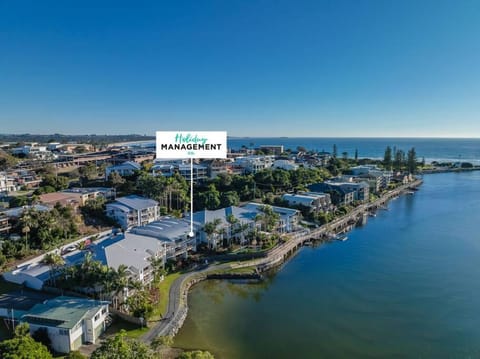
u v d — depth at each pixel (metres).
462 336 49.31
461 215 120.94
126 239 64.69
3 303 50.09
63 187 118.75
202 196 110.62
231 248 77.44
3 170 150.25
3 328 44.78
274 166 179.38
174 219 84.94
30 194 109.56
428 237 95.81
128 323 48.44
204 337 47.91
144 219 92.00
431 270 72.88
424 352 45.75
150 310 48.38
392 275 70.50
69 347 40.84
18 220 73.75
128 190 116.69
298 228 98.06
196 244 77.44
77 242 74.75
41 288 54.81
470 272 71.69
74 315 43.25
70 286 52.72
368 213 125.06
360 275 70.62
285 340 47.81
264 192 132.25
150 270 59.72
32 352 34.31
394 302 59.19
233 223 80.44
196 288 63.53
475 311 56.06
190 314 54.16
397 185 176.75
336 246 88.88
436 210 129.38
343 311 56.16
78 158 192.25
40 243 70.44
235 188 129.62
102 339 44.38
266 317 53.88
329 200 118.88
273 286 65.44
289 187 140.88
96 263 51.69
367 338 48.69
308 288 64.62
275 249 80.06
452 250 85.06
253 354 44.53
